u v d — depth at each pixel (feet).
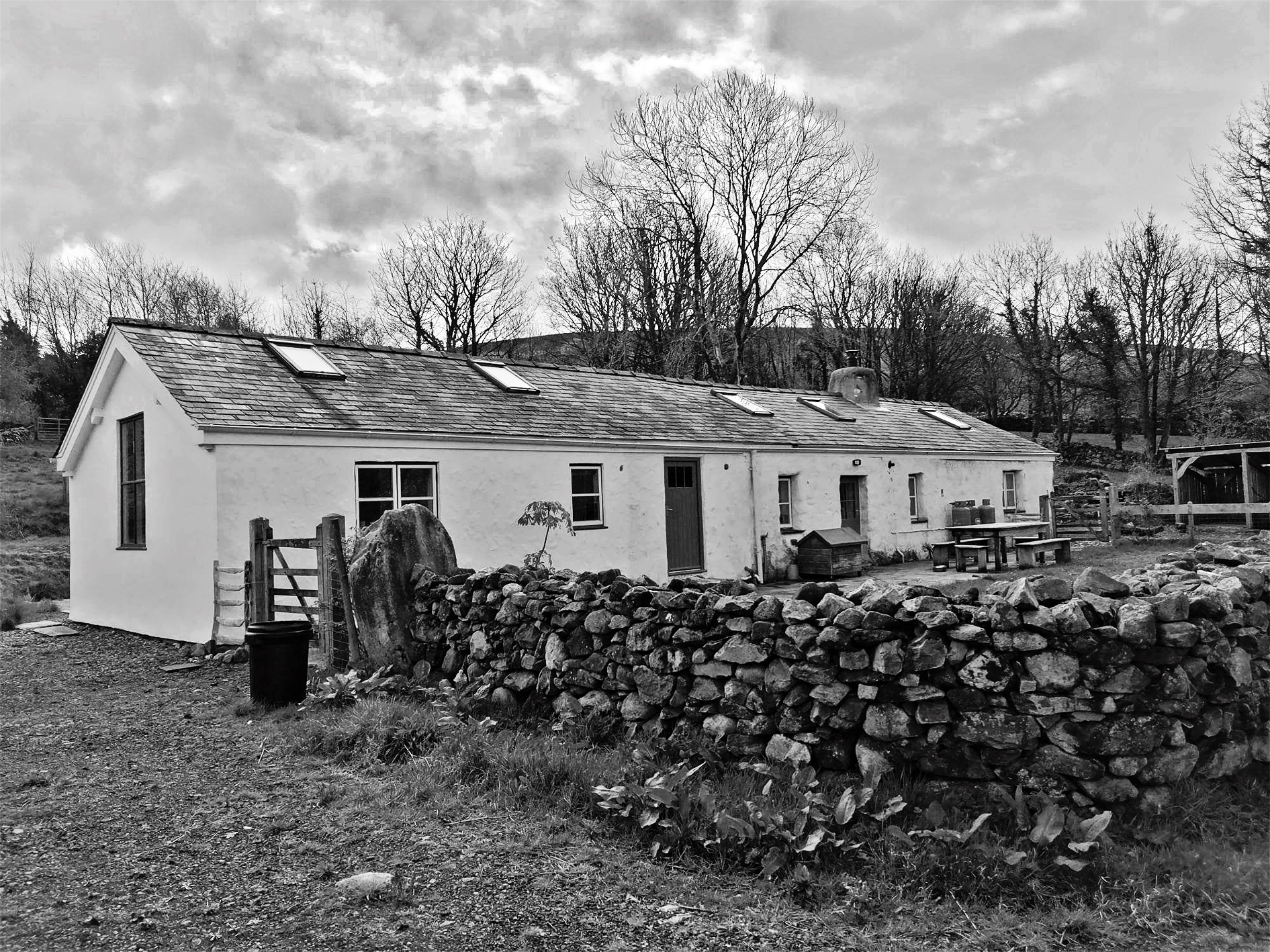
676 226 116.88
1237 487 83.51
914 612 14.88
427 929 11.67
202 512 33.65
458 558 40.75
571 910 12.14
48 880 13.38
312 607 27.94
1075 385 130.62
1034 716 13.92
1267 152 86.33
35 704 26.27
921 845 12.85
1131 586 16.05
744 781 15.89
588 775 16.56
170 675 29.53
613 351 115.75
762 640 16.62
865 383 80.43
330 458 36.55
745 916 11.89
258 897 12.67
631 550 49.39
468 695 22.53
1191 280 118.01
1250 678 14.96
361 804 16.34
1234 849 13.10
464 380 48.34
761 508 57.98
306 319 158.20
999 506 81.66
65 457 45.60
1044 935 11.18
